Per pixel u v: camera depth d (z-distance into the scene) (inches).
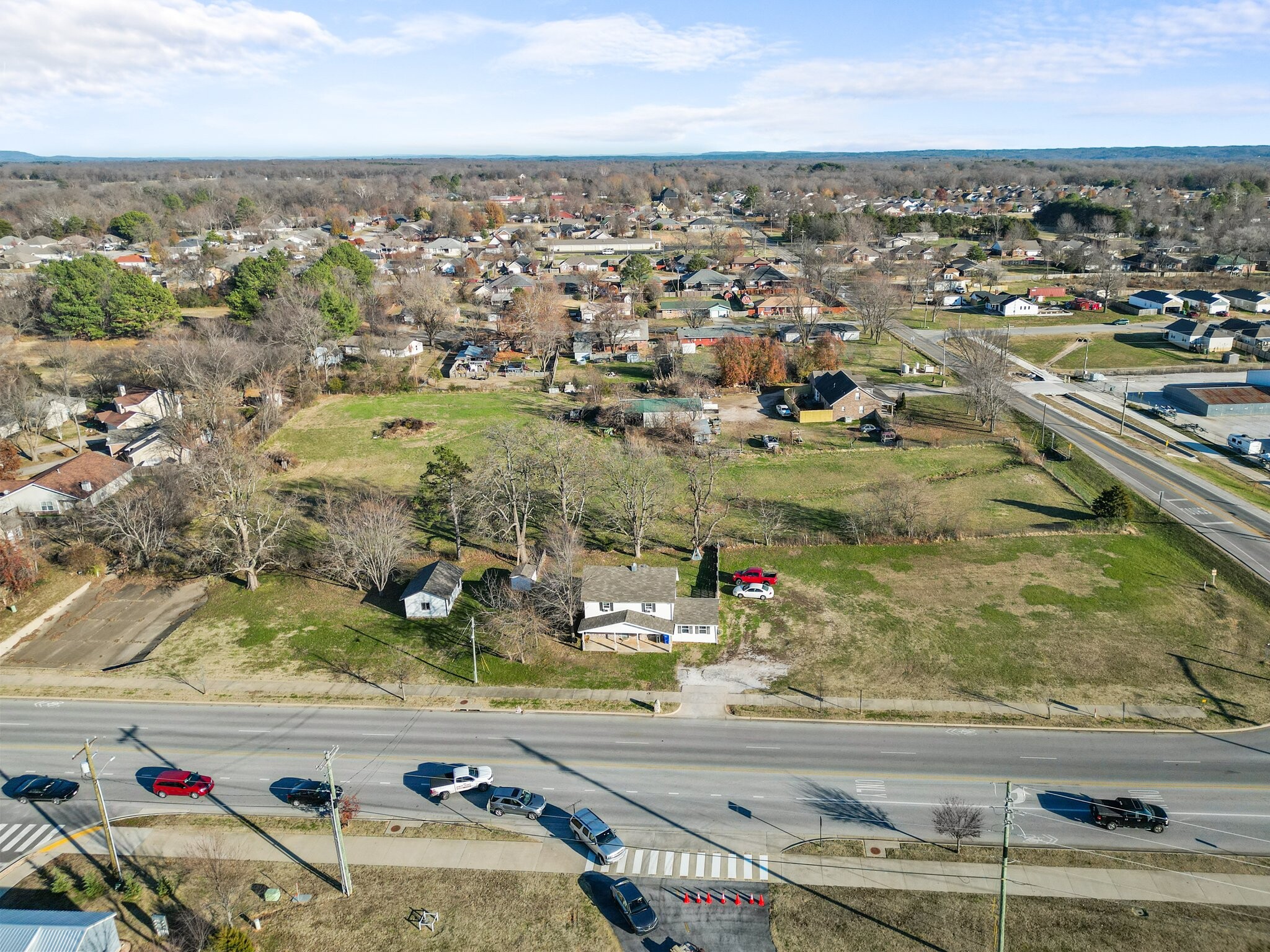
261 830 1852.9
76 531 3211.1
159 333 5556.1
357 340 5964.6
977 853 1761.8
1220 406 4623.5
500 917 1617.9
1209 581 2856.8
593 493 3572.8
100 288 5890.8
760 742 2126.0
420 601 2706.7
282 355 5088.6
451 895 1670.8
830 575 2952.8
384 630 2659.9
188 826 1862.7
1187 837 1791.3
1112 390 5137.8
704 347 6102.4
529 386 5408.5
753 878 1706.4
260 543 2984.7
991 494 3663.9
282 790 1977.1
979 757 2049.7
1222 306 6678.2
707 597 2773.1
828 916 1609.3
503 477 3129.9
